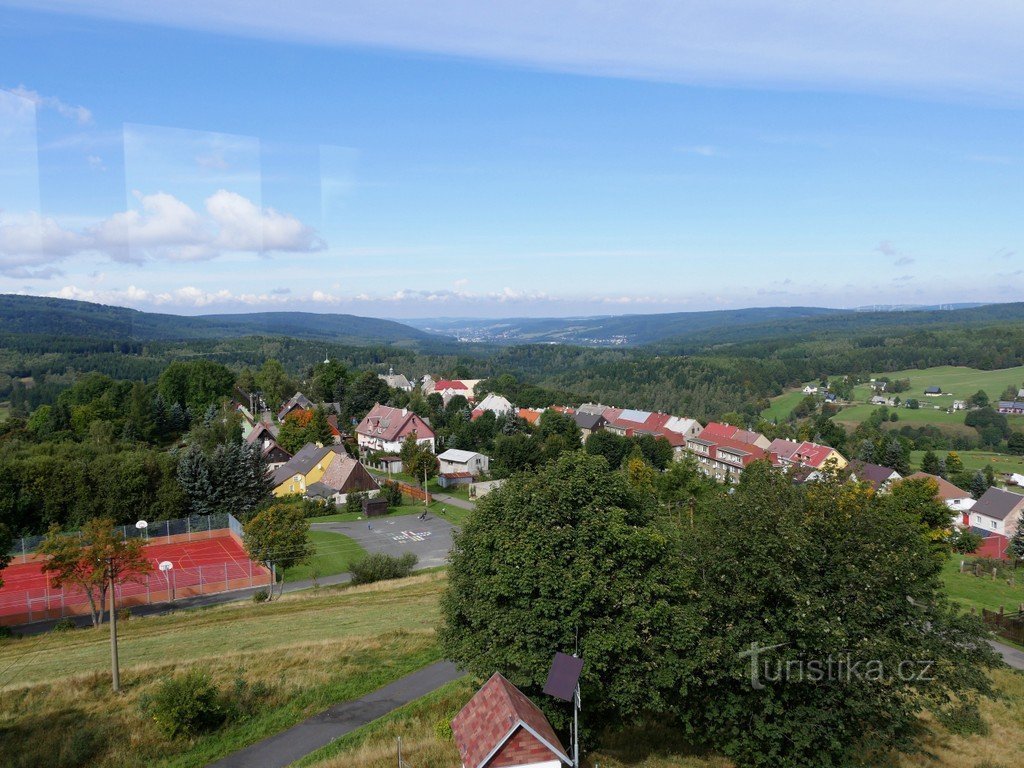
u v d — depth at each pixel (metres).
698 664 20.12
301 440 101.62
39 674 29.97
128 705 25.95
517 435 103.00
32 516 64.75
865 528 20.75
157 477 68.94
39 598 46.72
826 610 19.38
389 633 34.78
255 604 45.81
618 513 21.58
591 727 21.95
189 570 53.84
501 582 20.78
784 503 22.02
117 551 35.28
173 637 36.44
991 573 55.50
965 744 25.25
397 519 72.00
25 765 21.81
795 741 19.80
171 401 112.50
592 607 20.44
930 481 65.88
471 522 24.44
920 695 21.11
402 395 152.88
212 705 24.58
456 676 29.28
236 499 70.56
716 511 23.11
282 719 25.41
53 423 94.56
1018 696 29.50
